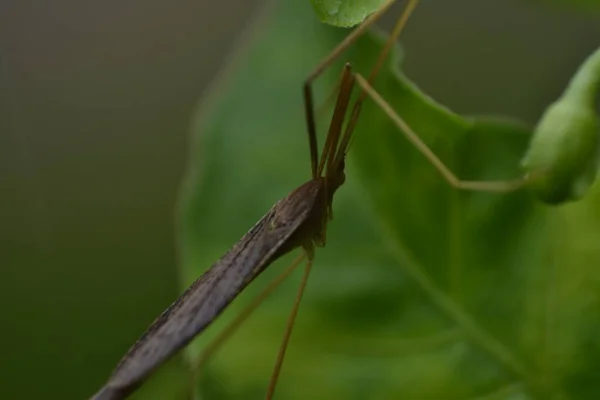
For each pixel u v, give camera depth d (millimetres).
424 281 142
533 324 140
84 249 179
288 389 141
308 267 141
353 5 124
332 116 140
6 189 178
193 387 143
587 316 140
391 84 139
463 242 142
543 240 141
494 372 141
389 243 143
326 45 142
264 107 143
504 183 139
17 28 182
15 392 171
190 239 142
